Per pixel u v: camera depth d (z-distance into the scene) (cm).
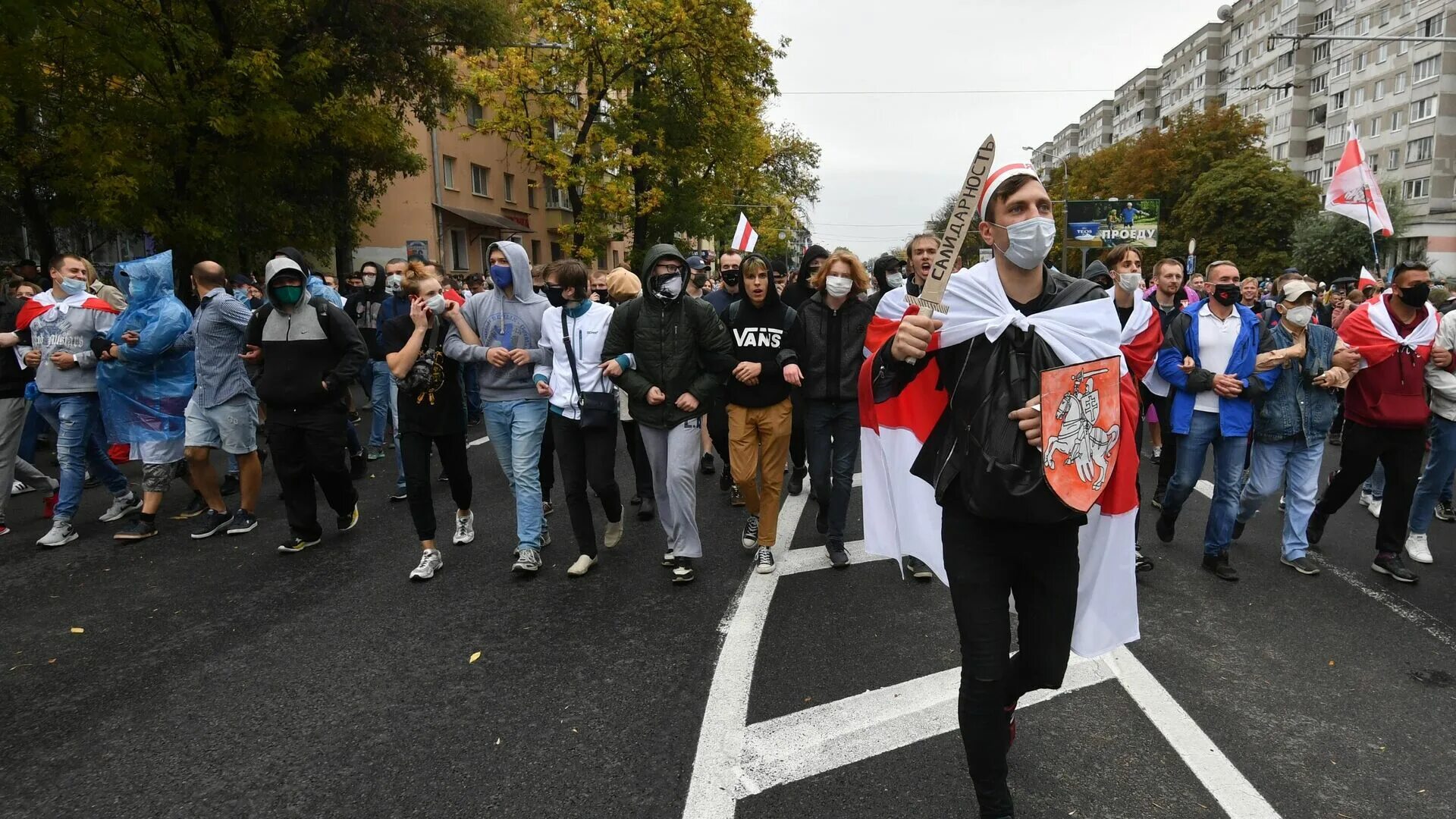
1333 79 6019
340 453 541
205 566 511
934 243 511
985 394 230
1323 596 455
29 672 369
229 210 1261
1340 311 1037
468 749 300
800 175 5138
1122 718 321
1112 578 269
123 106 1100
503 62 2181
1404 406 469
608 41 2205
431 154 2650
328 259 1755
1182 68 8400
